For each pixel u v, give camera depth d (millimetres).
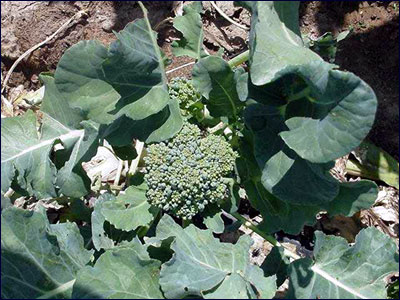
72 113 528
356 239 490
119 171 623
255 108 470
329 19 666
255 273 469
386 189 629
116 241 522
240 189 570
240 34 679
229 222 610
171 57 687
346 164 635
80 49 460
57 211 626
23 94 692
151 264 473
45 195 526
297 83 445
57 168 541
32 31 685
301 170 467
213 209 525
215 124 568
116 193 620
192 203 505
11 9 689
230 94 503
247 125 477
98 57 464
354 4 658
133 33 475
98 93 480
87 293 454
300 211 503
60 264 483
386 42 649
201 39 530
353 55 656
